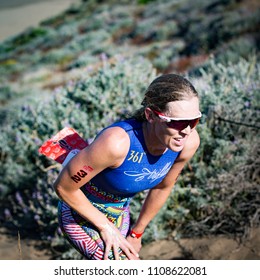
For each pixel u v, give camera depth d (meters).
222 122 4.36
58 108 5.06
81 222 2.59
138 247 2.84
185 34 18.78
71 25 33.03
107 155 2.20
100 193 2.52
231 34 14.70
